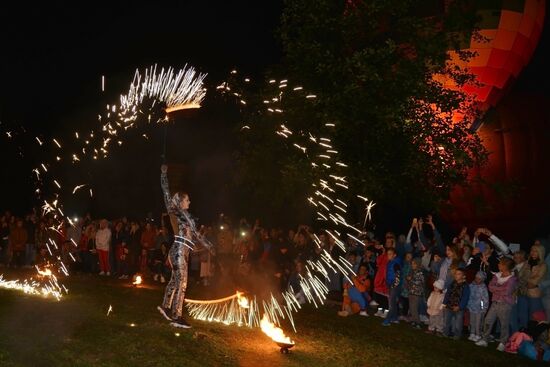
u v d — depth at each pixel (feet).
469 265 51.39
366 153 67.97
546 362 43.45
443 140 68.95
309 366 34.96
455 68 74.38
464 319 52.70
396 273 52.19
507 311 46.01
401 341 45.57
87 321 39.86
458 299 47.75
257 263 66.74
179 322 39.34
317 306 59.93
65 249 82.79
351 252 65.05
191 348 35.19
